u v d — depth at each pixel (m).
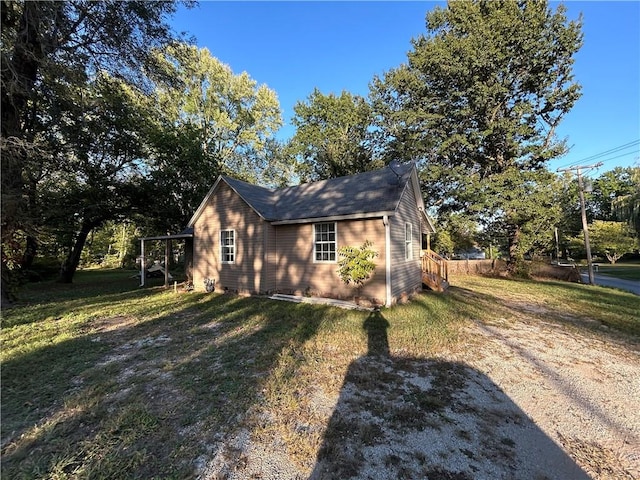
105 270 28.14
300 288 10.38
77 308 8.64
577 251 34.78
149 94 10.61
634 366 4.66
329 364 4.55
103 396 3.57
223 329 6.41
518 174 17.73
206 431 2.90
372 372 4.28
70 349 5.15
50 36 7.78
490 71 18.11
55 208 13.03
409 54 20.64
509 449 2.73
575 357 5.00
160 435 2.83
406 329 6.32
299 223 10.26
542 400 3.61
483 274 20.73
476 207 18.06
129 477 2.31
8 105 8.50
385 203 8.96
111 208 16.14
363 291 9.09
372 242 9.00
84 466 2.41
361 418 3.15
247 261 11.09
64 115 10.41
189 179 17.22
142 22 8.82
